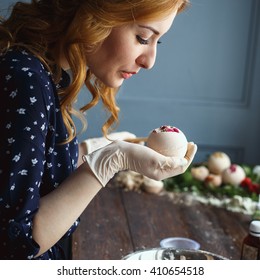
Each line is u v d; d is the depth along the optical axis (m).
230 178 1.91
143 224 1.57
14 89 0.86
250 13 2.32
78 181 0.90
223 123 2.41
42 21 0.99
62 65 1.04
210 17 2.32
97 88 1.22
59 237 0.88
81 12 0.94
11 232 0.84
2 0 2.09
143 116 2.38
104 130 1.28
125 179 1.88
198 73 2.37
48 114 0.90
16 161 0.84
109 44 0.96
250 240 1.18
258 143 2.43
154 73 2.36
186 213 1.68
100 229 1.50
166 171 0.94
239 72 2.37
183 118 2.40
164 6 0.91
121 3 0.90
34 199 0.86
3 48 0.94
